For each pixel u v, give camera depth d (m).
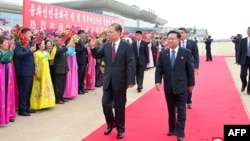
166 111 6.12
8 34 5.74
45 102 6.07
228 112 6.00
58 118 5.56
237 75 11.66
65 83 6.95
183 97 4.24
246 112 5.99
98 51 4.55
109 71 4.45
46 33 6.98
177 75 4.24
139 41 8.34
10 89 5.21
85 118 5.57
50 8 9.49
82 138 4.46
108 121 4.64
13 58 5.62
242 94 7.89
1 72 4.93
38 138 4.46
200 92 8.19
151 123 5.25
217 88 8.80
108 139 4.42
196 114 5.84
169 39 4.28
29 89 5.79
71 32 7.08
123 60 4.41
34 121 5.36
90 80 8.37
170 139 4.41
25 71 5.62
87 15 12.27
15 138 4.46
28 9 8.41
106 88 4.45
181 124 4.23
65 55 6.77
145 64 8.41
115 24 4.45
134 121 5.38
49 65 6.57
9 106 5.18
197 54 5.96
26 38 5.57
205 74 11.97
